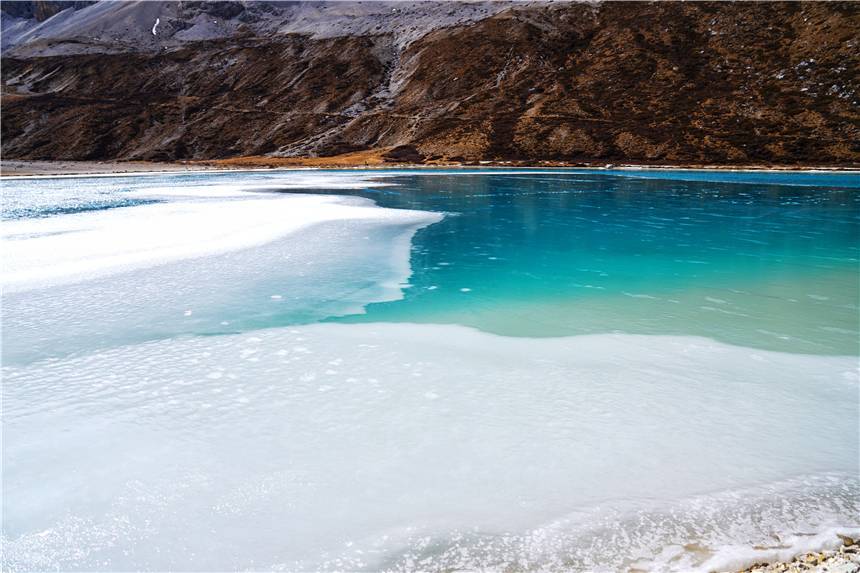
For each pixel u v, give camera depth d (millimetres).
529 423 5477
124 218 20297
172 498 4359
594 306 9711
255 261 13047
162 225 18219
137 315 9133
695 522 3943
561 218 21141
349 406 5895
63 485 4570
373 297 10258
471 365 7012
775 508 4102
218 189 36031
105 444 5219
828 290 10711
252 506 4230
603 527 3904
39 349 7676
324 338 8070
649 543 3721
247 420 5625
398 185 38406
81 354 7504
